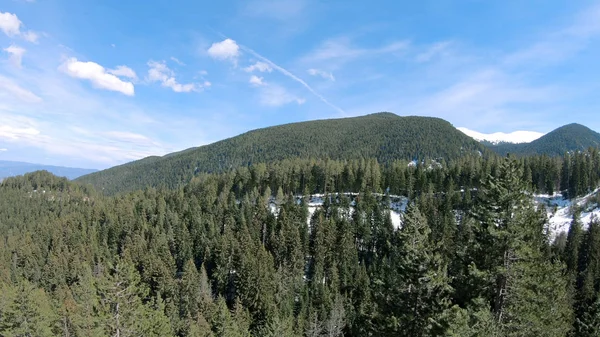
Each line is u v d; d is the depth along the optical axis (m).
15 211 196.25
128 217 126.94
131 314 25.83
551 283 17.67
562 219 103.25
